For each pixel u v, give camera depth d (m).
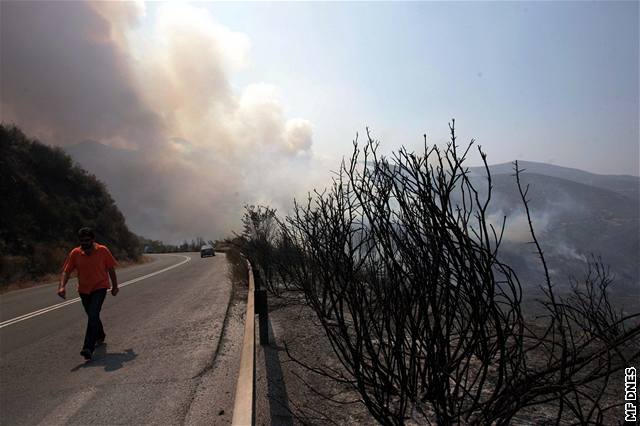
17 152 31.17
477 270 2.50
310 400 3.72
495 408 2.35
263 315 5.73
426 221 2.51
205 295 11.50
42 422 3.85
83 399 4.34
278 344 5.69
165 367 5.23
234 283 12.98
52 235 27.70
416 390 3.14
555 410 2.96
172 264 30.30
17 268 20.09
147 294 12.48
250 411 2.20
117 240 36.50
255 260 11.71
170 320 8.22
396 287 2.81
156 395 4.32
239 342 6.23
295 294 9.52
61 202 31.69
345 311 7.07
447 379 2.65
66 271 6.19
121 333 7.37
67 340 7.09
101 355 6.00
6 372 5.45
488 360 2.43
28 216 26.09
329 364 4.56
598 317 2.85
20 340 7.29
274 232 10.36
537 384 2.38
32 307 11.36
